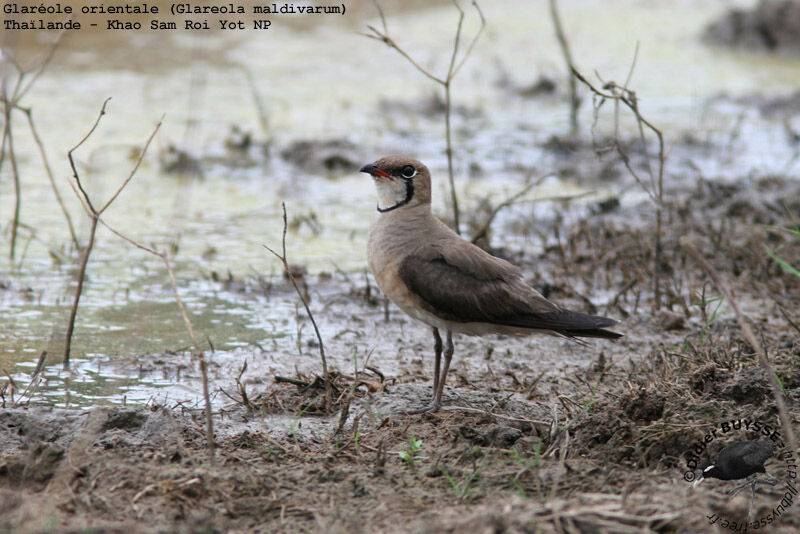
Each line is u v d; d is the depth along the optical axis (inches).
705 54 1022.4
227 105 812.0
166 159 681.0
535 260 552.1
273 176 681.0
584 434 324.2
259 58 948.0
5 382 387.2
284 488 296.0
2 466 295.6
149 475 294.2
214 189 654.5
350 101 840.9
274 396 373.7
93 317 460.8
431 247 365.4
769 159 723.4
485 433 332.5
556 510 262.2
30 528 254.7
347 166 704.4
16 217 522.9
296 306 488.7
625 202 644.7
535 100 864.9
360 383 385.1
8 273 507.5
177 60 917.8
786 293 502.6
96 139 708.7
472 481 299.7
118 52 916.0
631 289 515.2
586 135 759.7
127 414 342.6
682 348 406.6
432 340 456.8
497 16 1136.2
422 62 953.5
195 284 510.0
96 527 260.7
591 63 965.2
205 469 301.0
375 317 480.4
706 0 1257.4
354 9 1112.8
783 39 1035.3
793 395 335.0
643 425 326.0
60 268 518.9
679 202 621.6
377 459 310.8
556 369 422.0
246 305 486.6
